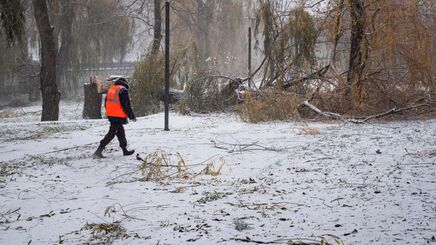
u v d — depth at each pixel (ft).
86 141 42.50
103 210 19.42
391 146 31.81
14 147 39.83
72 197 22.03
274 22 62.90
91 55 123.34
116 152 35.81
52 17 118.42
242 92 64.13
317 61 60.34
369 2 54.29
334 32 57.67
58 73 125.18
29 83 127.03
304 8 61.11
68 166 30.22
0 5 58.13
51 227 17.33
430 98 54.13
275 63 61.93
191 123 54.03
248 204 19.03
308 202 18.85
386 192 19.61
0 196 22.50
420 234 14.17
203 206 19.06
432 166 24.41
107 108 33.60
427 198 18.26
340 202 18.54
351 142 34.86
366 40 54.29
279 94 55.31
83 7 124.26
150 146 37.37
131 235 15.83
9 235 16.51
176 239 15.06
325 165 26.68
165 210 18.78
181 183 24.20
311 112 55.98
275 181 23.38
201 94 67.87
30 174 27.78
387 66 55.21
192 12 115.75
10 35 59.31
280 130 45.14
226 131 45.73
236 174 26.09
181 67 74.49
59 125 57.16
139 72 72.84
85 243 15.29
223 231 15.57
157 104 73.72
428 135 36.42
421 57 53.36
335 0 57.26
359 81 53.93
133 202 20.47
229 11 112.06
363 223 15.65
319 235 14.71
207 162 30.04
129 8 122.62
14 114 94.17
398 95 55.36
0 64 112.68
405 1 53.06
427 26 56.18
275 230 15.48
